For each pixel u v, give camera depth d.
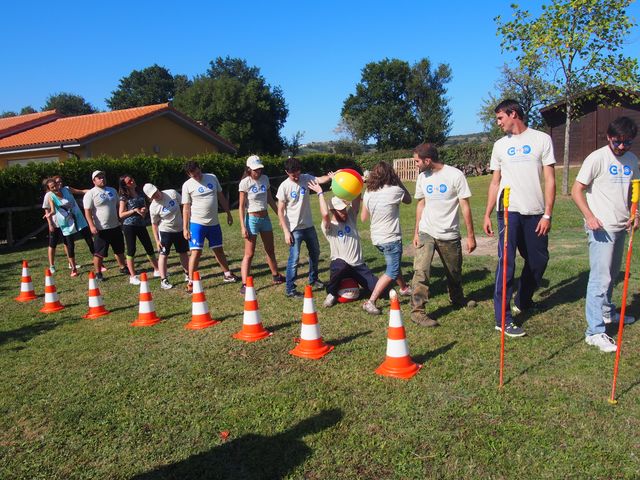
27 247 13.59
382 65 69.19
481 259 8.08
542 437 3.18
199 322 5.83
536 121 34.91
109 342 5.50
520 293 5.36
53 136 22.72
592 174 4.39
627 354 4.27
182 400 4.02
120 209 8.30
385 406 3.69
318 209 18.12
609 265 4.43
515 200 4.97
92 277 6.65
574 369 4.06
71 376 4.63
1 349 5.48
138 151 23.66
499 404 3.59
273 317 5.95
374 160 45.91
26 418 3.91
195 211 7.41
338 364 4.48
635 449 3.02
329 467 3.05
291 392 4.01
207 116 53.38
